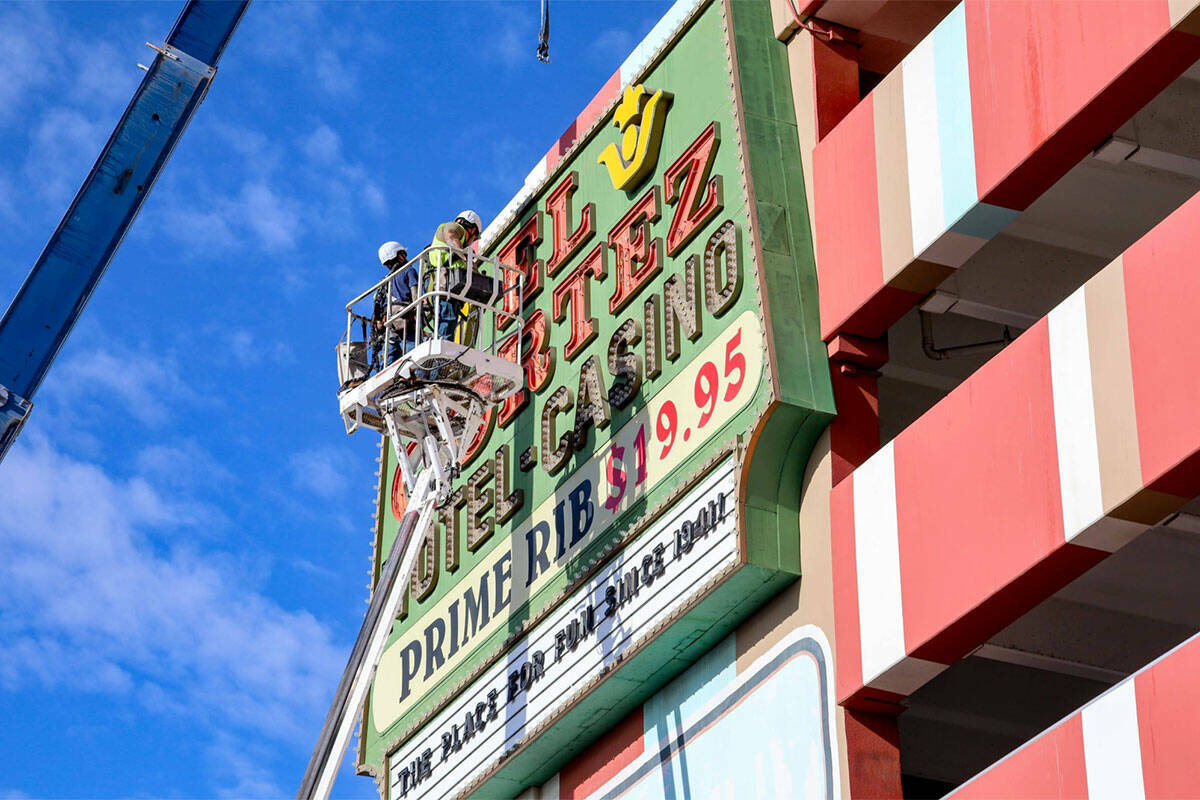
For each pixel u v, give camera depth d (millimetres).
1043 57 23234
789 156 28125
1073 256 28047
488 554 32531
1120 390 20875
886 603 23875
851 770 23750
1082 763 20125
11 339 27859
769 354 26062
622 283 30484
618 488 29250
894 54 28906
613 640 28172
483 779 30656
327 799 27406
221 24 30125
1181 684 19094
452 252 30781
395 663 34719
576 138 33562
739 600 26297
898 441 24422
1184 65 21828
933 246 24625
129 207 28938
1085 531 21031
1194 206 20438
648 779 27859
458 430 32062
